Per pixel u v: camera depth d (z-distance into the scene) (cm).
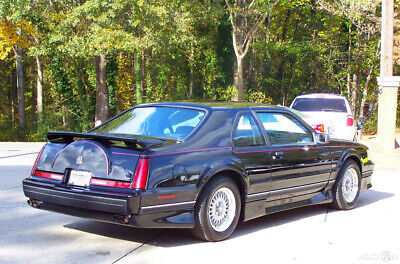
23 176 1025
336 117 1350
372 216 702
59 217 644
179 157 502
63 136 528
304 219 675
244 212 575
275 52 3622
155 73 3550
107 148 498
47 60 3762
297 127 668
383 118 1745
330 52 3309
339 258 493
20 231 570
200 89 3862
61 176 515
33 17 2711
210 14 3086
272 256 494
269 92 3938
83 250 498
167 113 580
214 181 530
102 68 3028
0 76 4706
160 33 2525
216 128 556
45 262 455
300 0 3244
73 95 3556
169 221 493
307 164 657
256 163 578
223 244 534
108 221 483
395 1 2577
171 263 462
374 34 3059
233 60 3838
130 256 482
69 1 2648
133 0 2336
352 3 2731
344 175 735
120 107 3691
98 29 2380
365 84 3228
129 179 475
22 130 3669
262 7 2708
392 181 1065
